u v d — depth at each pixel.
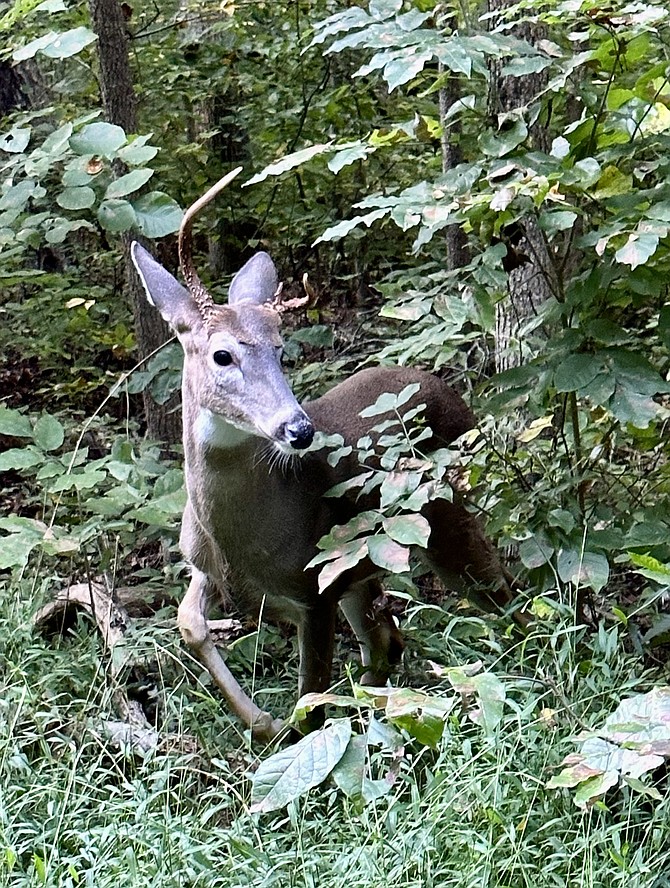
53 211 4.03
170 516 2.86
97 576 3.11
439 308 2.64
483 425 2.84
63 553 2.71
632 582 3.16
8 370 4.41
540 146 2.96
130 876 2.04
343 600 2.96
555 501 2.67
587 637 2.73
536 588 2.69
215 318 2.54
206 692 2.66
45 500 3.04
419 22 2.46
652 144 2.52
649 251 2.22
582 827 2.11
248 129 4.64
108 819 2.26
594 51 2.44
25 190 2.82
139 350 3.57
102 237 4.51
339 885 2.03
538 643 2.67
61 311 4.05
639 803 2.19
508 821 2.09
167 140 4.65
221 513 2.63
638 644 2.60
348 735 1.89
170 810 2.30
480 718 2.00
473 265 2.58
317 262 4.96
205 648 2.64
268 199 4.68
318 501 2.71
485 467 2.68
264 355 2.52
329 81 4.63
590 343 2.56
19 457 2.78
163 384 3.30
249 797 2.31
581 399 3.03
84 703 2.53
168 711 2.60
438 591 3.37
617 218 2.37
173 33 4.68
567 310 2.53
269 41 4.52
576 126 2.52
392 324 4.29
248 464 2.60
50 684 2.62
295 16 4.59
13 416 2.82
